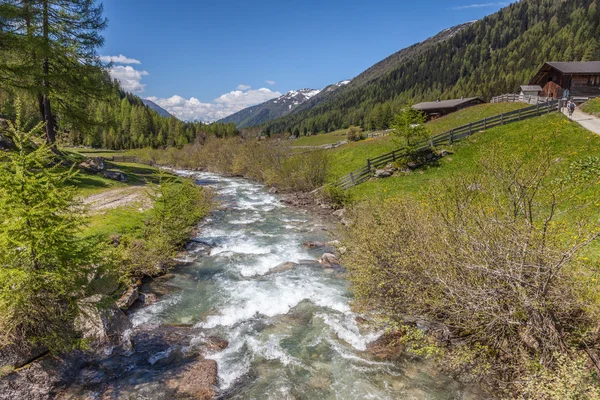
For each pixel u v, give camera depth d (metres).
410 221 9.02
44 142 7.81
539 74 46.75
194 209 20.70
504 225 6.75
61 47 25.66
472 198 8.57
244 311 10.88
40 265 7.26
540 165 8.12
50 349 7.39
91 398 6.98
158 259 13.73
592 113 26.88
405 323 9.03
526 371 6.42
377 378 7.61
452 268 7.38
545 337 6.19
